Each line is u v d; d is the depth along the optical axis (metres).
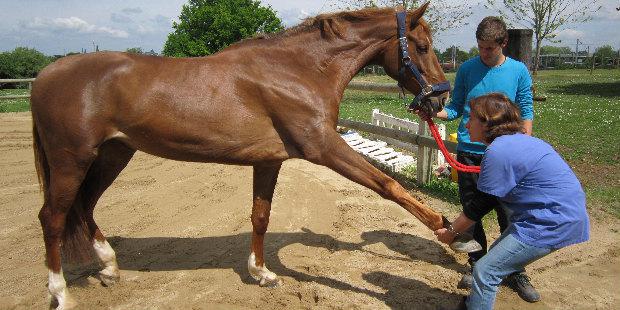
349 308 3.10
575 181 2.41
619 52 33.78
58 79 2.95
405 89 3.49
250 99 3.01
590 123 9.41
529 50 4.25
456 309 3.02
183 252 4.00
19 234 4.44
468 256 3.75
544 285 3.38
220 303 3.19
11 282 3.49
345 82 3.24
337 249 4.05
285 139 3.08
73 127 2.92
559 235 2.38
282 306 3.17
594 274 3.52
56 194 3.04
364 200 5.32
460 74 3.34
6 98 16.70
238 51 3.14
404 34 3.20
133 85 2.94
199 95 2.95
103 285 3.44
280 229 4.48
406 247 4.08
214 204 5.21
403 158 6.84
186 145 3.00
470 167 2.93
